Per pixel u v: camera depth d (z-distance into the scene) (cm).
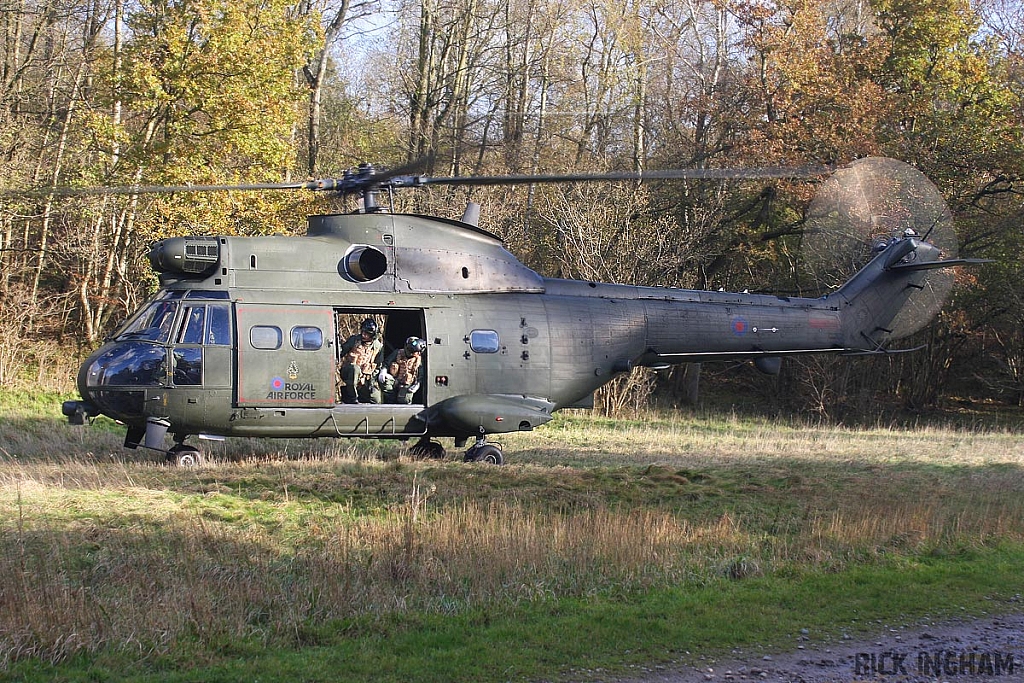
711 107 4838
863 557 1447
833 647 1084
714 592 1251
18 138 4078
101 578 1164
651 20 5631
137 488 1652
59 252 4162
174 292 1945
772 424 3891
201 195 3719
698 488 1848
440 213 4222
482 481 1838
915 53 4625
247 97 3719
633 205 4178
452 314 2094
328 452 2217
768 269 4881
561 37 5722
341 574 1201
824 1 4838
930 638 1126
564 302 2241
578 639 1064
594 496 1722
